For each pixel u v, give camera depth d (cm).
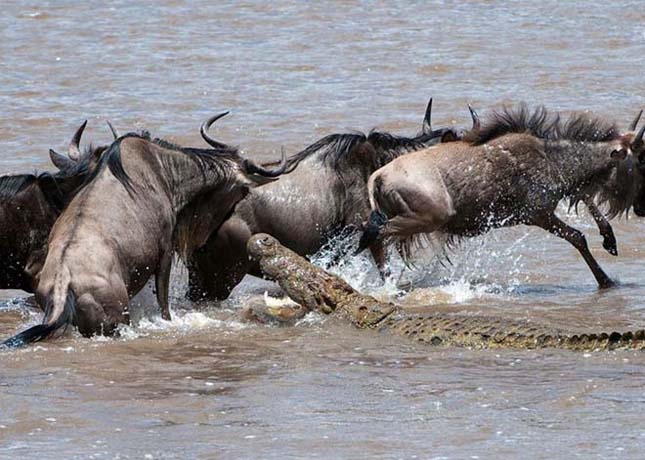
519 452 3288
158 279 4803
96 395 3800
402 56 9619
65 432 3481
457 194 5350
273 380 3947
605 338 4188
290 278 4831
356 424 3519
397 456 3281
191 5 11288
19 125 7912
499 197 5406
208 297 5247
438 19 10794
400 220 5288
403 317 4578
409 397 3753
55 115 8144
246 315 4766
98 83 8938
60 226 4575
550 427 3466
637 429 3434
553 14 10912
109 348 4312
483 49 9788
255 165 5044
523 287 5400
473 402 3691
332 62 9488
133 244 4600
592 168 5466
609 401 3666
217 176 4997
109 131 7838
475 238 5969
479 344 4288
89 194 4616
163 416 3603
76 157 5138
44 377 3978
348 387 3869
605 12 10938
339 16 10888
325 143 5412
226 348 4356
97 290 4394
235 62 9494
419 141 5528
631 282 5450
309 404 3703
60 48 9856
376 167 5438
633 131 5644
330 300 4766
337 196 5362
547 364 4059
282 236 5266
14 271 4947
